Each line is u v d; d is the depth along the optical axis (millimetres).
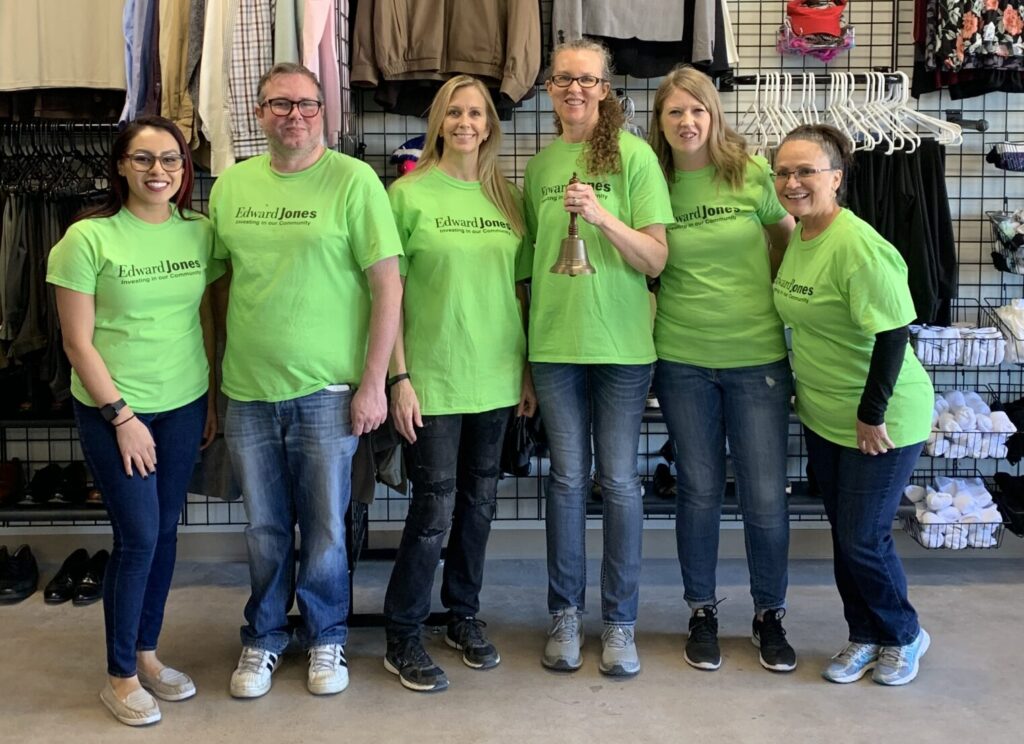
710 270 2740
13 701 2672
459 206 2652
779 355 2764
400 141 3783
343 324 2561
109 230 2387
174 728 2518
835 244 2535
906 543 3887
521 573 3729
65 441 3893
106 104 3514
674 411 2842
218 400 2895
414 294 2670
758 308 2742
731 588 3518
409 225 2648
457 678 2795
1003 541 3859
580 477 2797
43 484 3617
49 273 2363
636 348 2701
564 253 2475
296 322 2500
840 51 3682
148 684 2676
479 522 2852
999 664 2873
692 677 2793
